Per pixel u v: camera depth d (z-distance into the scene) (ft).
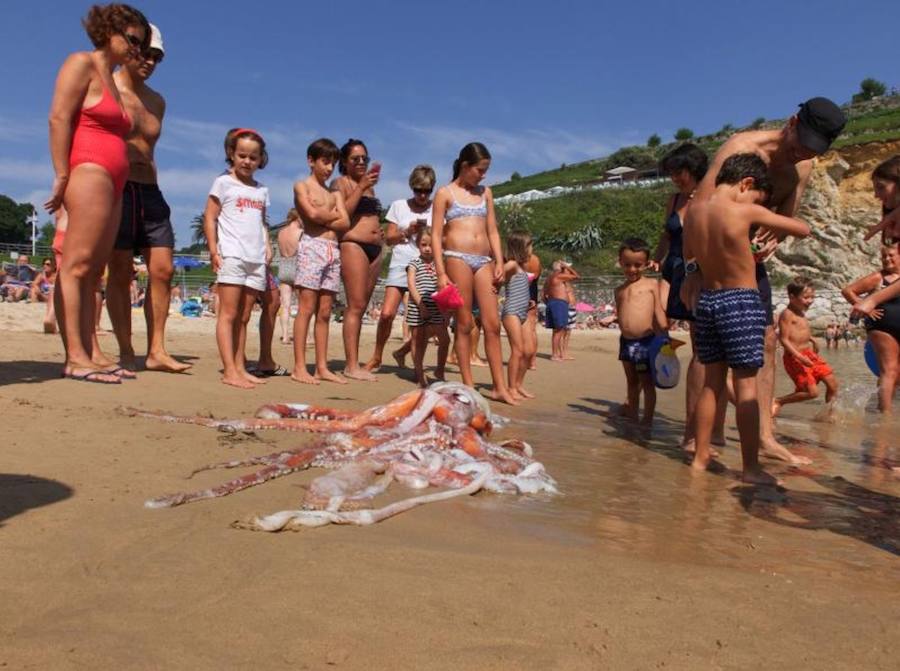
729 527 12.18
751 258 16.05
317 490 12.03
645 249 23.82
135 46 20.11
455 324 27.14
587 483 14.85
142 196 22.66
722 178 16.63
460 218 25.03
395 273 30.78
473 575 8.90
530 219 193.77
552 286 48.98
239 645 6.91
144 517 10.19
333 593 8.10
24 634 6.89
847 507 13.88
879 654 7.40
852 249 132.98
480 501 12.85
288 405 18.12
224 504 11.14
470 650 7.02
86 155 19.56
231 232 23.07
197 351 32.32
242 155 23.32
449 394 16.90
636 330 23.44
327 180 25.80
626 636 7.50
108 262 22.95
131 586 8.03
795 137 17.71
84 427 14.87
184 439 14.87
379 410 17.10
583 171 312.71
